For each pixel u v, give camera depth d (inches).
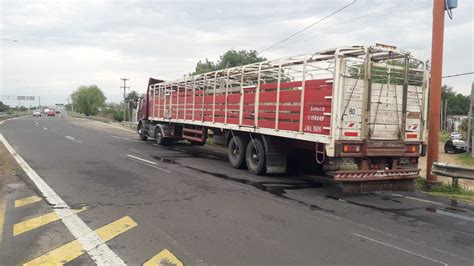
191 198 332.5
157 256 200.4
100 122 2170.3
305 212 296.5
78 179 407.8
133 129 1494.8
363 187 370.9
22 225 247.3
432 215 299.9
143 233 236.2
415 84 399.2
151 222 259.0
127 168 493.0
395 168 390.3
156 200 321.7
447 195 383.6
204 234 237.1
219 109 573.9
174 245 217.0
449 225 272.7
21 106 5836.6
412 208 321.7
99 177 422.6
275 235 238.7
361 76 363.9
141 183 394.6
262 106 467.8
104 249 208.5
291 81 417.7
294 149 471.5
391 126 383.2
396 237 242.1
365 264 196.7
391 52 375.6
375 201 344.8
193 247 214.5
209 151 764.6
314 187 402.9
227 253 206.8
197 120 650.8
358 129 365.7
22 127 1412.4
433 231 257.0
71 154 622.5
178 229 245.6
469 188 470.6
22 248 207.9
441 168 418.3
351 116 360.8
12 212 277.3
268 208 305.3
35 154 611.2
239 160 519.2
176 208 297.0
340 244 225.8
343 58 354.3
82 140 907.4
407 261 202.7
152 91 906.7
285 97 426.3
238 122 518.0
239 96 517.0
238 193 359.6
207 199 330.0
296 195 360.2
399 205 331.6
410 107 397.1
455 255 213.2
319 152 389.4
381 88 376.8
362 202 339.3
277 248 216.2
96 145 795.4
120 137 1063.0
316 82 380.2
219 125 570.6
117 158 591.2
